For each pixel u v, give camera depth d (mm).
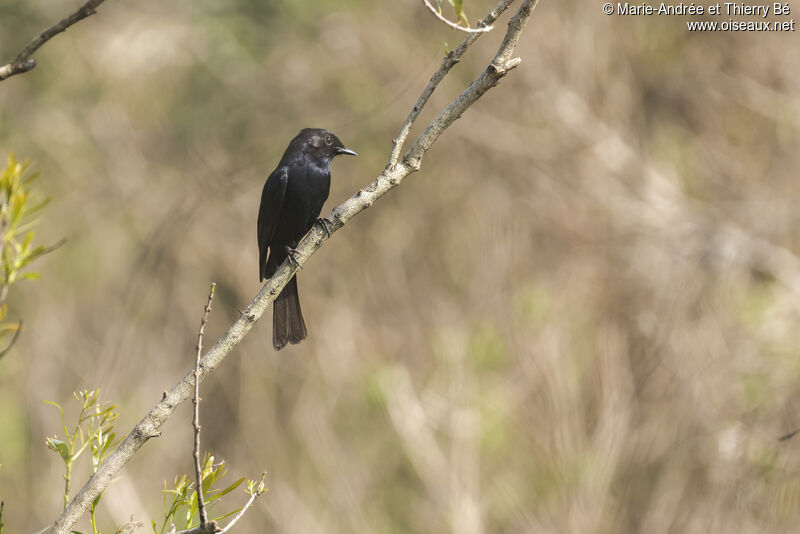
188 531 3703
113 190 18453
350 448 12469
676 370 11281
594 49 16578
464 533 10336
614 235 14984
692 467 10664
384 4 18141
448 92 17156
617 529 10219
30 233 3043
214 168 17844
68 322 16375
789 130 15805
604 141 16078
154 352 15969
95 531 3887
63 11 18906
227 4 18984
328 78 18203
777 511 10438
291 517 11820
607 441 10281
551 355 10883
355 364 13523
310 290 15547
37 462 13914
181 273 16938
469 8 16906
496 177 16344
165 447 14211
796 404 11359
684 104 16625
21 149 18516
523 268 13266
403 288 14758
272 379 14516
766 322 12445
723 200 15508
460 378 11281
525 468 10719
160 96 18984
